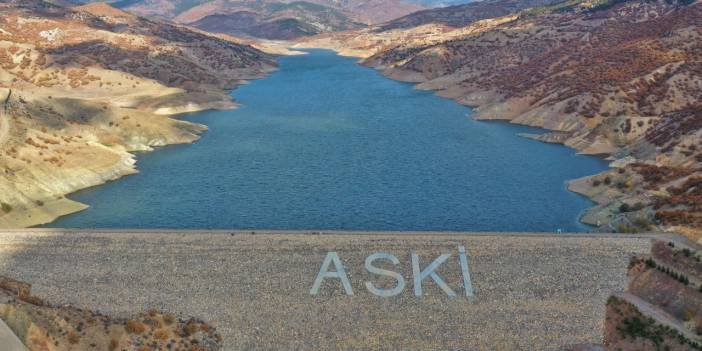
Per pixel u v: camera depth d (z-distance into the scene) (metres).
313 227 90.62
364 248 71.06
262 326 61.62
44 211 95.31
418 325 61.62
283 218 94.38
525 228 90.19
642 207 90.25
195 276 67.94
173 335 59.25
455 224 91.62
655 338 57.84
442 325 61.62
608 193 102.75
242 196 105.25
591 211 95.19
